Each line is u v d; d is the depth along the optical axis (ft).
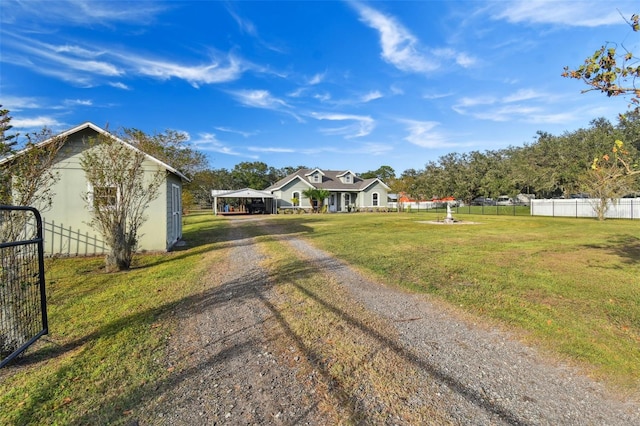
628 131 93.91
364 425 6.74
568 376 8.57
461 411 7.15
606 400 7.52
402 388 8.09
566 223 61.41
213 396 7.88
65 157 28.48
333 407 7.36
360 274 20.17
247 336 11.39
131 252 23.70
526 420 6.83
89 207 28.07
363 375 8.72
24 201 14.76
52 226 28.30
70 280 19.79
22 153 15.48
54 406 7.56
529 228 51.19
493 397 7.66
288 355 9.94
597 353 9.77
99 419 7.08
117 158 23.15
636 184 73.77
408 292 16.42
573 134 116.98
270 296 16.05
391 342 10.74
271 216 90.74
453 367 9.09
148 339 11.22
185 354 10.11
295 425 6.77
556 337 10.93
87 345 10.80
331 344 10.64
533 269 21.39
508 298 15.19
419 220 69.77
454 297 15.42
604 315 12.89
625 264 23.09
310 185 114.93
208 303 15.12
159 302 15.31
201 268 22.75
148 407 7.49
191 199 84.69
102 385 8.43
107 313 13.83
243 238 39.40
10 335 9.96
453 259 24.85
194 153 92.58
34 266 11.41
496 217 82.12
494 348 10.25
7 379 8.79
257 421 6.91
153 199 29.35
